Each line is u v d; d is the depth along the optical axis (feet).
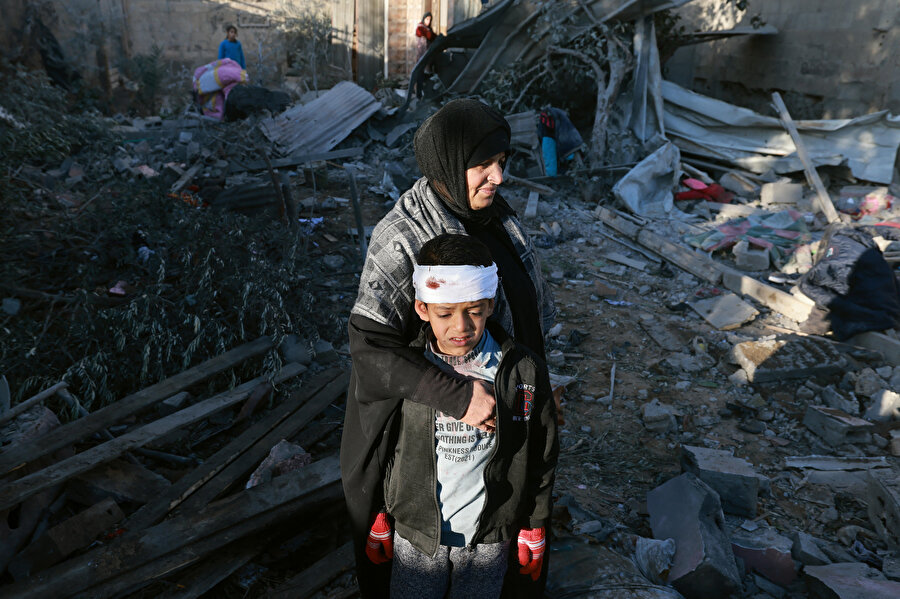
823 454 13.34
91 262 17.60
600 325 18.85
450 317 5.33
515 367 5.74
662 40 34.91
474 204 6.16
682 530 10.06
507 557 6.61
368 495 6.30
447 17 49.83
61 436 10.73
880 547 10.67
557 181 30.42
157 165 29.09
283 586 8.96
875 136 29.17
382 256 5.98
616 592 8.55
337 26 52.03
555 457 6.08
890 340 16.47
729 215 26.73
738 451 13.39
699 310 19.45
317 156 32.73
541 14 31.45
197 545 9.07
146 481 10.73
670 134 32.09
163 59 49.55
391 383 5.57
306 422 12.60
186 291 15.29
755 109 41.96
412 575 6.36
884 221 25.52
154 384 13.11
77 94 42.88
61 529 9.29
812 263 22.03
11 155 21.43
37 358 13.19
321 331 16.53
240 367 14.29
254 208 20.20
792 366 15.88
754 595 9.56
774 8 39.32
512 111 33.65
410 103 38.93
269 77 51.88
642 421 14.32
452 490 5.90
